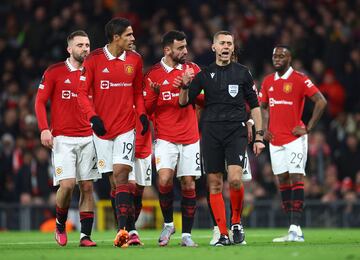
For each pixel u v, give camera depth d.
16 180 64.81
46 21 77.81
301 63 78.50
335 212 63.53
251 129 37.16
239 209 35.03
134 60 34.53
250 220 63.34
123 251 30.06
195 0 82.50
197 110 38.12
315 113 40.56
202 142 34.56
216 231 36.03
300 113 40.91
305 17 81.81
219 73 34.44
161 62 36.00
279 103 40.75
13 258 27.59
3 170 65.25
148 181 37.12
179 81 33.94
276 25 79.88
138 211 37.47
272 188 66.25
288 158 40.56
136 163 36.91
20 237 48.62
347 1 83.75
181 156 35.56
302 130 40.47
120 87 34.28
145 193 62.88
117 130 34.19
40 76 76.38
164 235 35.47
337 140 69.88
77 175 35.94
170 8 82.31
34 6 81.38
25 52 76.56
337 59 77.00
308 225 63.53
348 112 75.88
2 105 72.19
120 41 34.19
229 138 34.22
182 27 79.06
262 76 74.75
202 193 62.97
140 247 33.25
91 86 34.38
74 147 35.66
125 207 33.56
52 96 35.81
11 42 78.81
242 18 81.19
